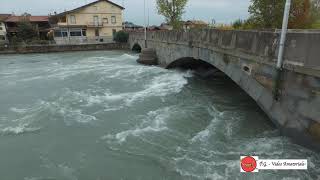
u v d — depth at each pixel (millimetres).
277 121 9508
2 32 53812
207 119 11992
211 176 7801
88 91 18047
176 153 9266
